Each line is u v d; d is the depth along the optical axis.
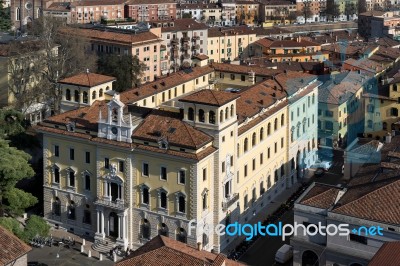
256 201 158.75
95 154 143.12
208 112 135.25
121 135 138.62
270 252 141.88
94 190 145.38
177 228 137.12
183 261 100.81
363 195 116.75
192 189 133.50
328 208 117.44
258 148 157.12
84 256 139.75
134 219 141.38
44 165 150.62
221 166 139.38
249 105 156.25
